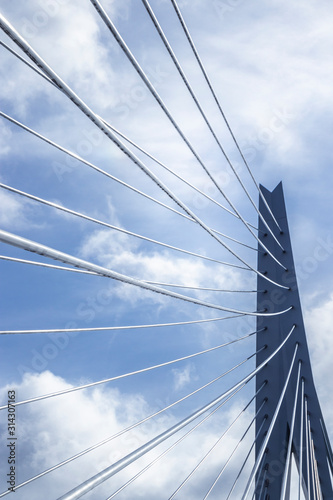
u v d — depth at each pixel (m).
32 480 8.63
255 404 16.95
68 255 4.88
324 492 15.73
